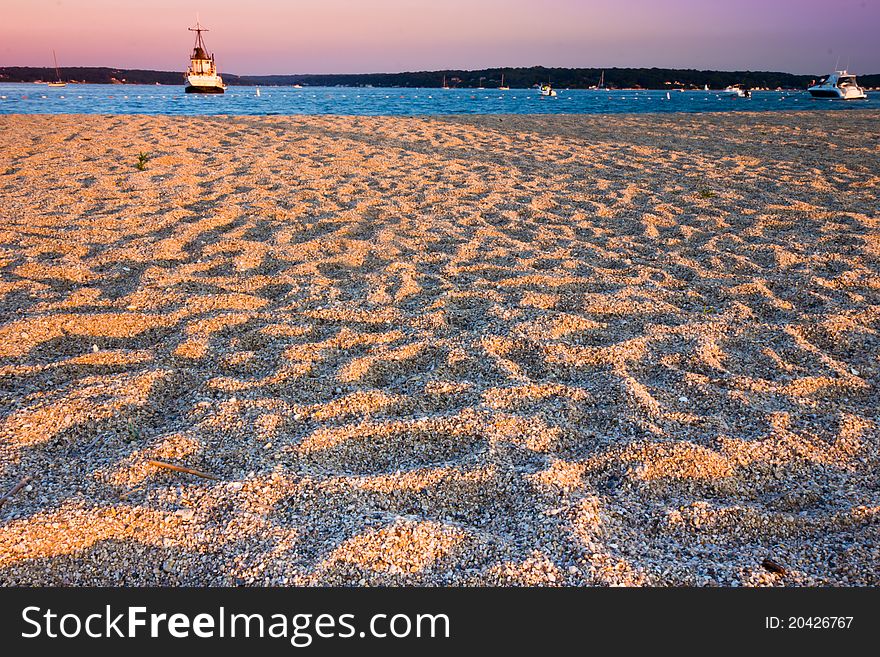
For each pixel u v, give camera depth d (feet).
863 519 6.98
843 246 16.87
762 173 27.04
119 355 10.28
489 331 11.44
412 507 7.10
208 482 7.28
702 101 140.97
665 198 22.80
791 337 11.34
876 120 47.16
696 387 9.57
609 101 152.97
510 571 6.18
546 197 22.72
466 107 132.36
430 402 9.12
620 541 6.59
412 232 18.11
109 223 18.03
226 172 25.57
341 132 37.60
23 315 11.64
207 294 13.09
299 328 11.48
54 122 38.22
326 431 8.24
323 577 6.12
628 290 13.64
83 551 6.31
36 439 7.97
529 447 8.06
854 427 8.57
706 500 7.27
